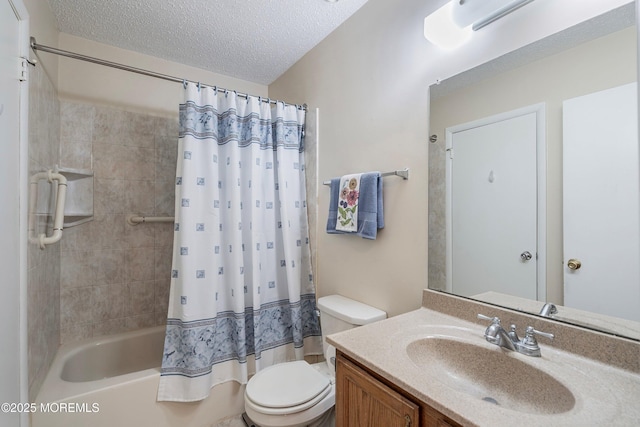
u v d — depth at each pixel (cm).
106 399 147
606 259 87
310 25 185
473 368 98
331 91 192
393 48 150
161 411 159
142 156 221
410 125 141
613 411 67
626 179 83
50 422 134
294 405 129
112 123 210
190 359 161
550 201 98
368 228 150
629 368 81
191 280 164
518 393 88
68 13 174
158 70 225
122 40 202
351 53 176
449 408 68
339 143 185
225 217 184
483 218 116
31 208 127
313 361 209
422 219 135
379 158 157
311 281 208
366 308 158
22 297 111
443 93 128
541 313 100
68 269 197
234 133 182
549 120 98
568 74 93
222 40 201
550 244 98
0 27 93
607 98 86
